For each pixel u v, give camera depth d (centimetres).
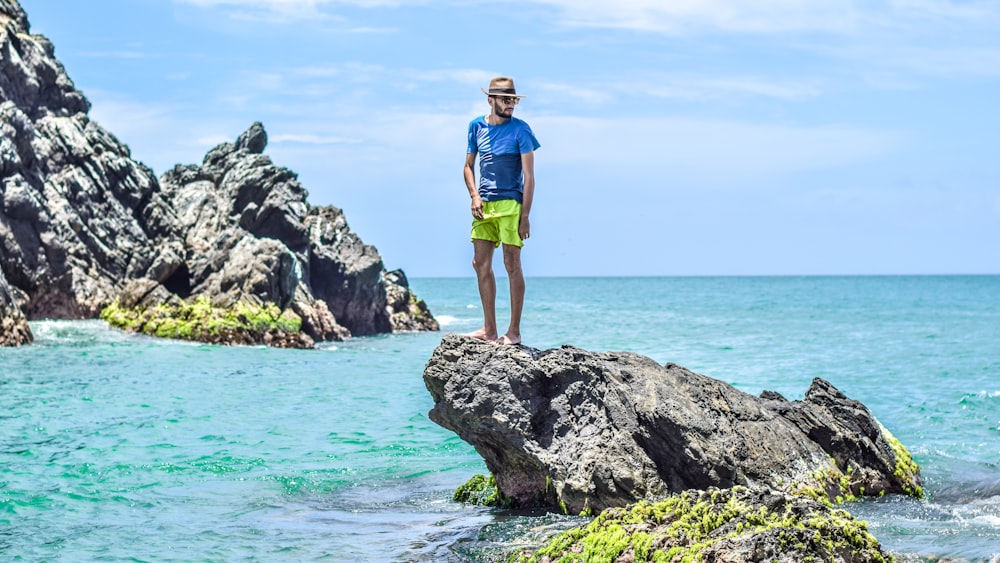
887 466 1211
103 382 2530
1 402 2142
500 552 928
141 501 1293
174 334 3734
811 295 12144
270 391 2439
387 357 3428
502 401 1148
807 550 708
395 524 1136
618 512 851
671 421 1101
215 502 1287
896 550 877
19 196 3891
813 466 1163
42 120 4216
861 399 2253
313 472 1484
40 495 1316
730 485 1091
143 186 4350
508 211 1118
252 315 3866
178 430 1855
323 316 4266
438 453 1633
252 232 4416
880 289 15388
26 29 4556
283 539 1079
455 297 11275
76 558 1018
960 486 1274
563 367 1166
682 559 732
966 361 3177
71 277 3978
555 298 11075
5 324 3331
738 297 11306
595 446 1115
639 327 5138
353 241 4753
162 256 4047
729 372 2830
